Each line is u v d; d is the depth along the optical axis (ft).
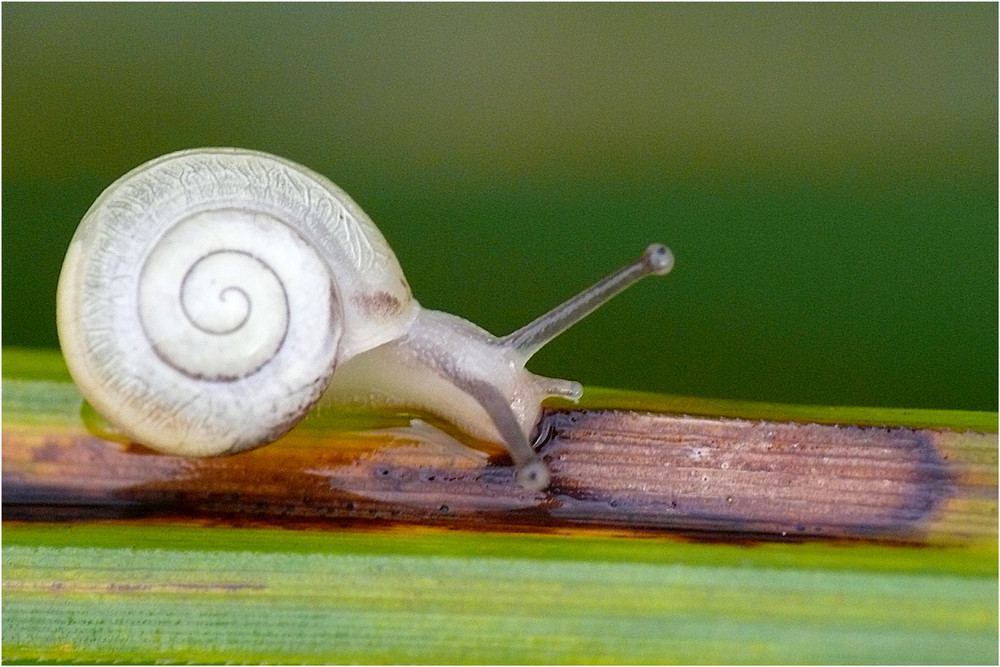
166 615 0.24
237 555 0.24
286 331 0.25
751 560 0.24
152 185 0.25
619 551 0.24
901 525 0.25
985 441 0.25
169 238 0.25
